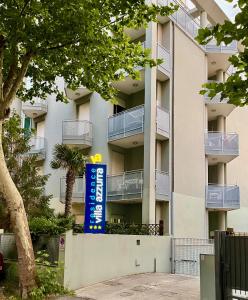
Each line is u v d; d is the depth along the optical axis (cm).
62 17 1157
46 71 1512
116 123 2091
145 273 1530
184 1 2503
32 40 1187
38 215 1606
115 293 1187
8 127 1634
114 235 1429
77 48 1318
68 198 1886
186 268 1716
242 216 2705
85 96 2369
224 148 2347
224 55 2473
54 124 2570
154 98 1966
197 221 2169
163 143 2053
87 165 1488
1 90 1175
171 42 2141
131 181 1942
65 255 1206
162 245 1653
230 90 652
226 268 859
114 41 1376
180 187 2070
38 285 1101
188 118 2206
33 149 2620
